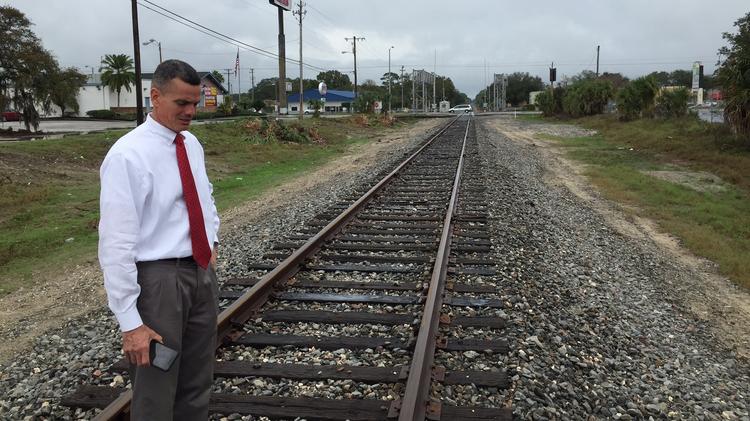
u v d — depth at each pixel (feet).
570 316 18.07
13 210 36.78
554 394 12.99
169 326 8.23
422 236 27.12
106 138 63.52
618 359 15.53
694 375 15.21
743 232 35.04
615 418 12.46
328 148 86.38
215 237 9.22
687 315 20.48
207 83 239.71
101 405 12.39
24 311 20.43
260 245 26.50
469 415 11.68
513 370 13.67
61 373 14.21
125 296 7.64
